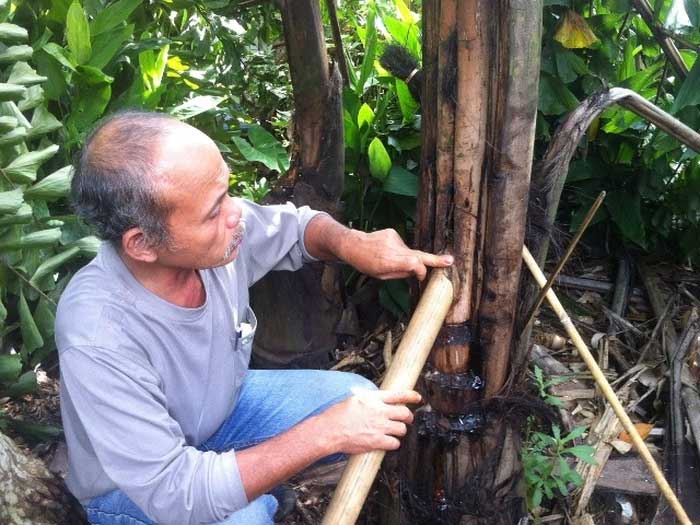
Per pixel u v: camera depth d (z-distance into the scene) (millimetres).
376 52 2750
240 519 1464
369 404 1251
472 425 1519
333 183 2041
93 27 2184
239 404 1691
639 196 2426
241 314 1526
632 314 2488
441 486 1581
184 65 2896
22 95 1808
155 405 1287
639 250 2645
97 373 1256
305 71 1870
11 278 1950
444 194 1408
